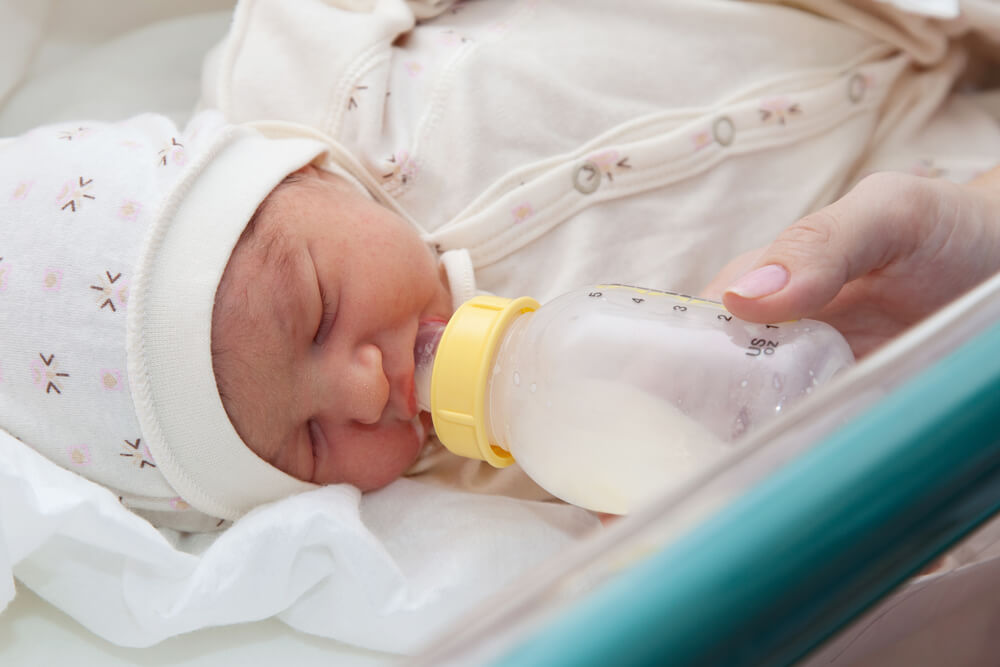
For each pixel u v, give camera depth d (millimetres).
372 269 860
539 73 994
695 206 996
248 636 841
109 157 858
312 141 934
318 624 818
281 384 820
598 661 276
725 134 1014
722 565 291
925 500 320
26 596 861
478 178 984
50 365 801
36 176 850
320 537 786
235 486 846
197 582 775
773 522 301
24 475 745
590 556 316
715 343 702
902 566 330
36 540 759
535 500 945
